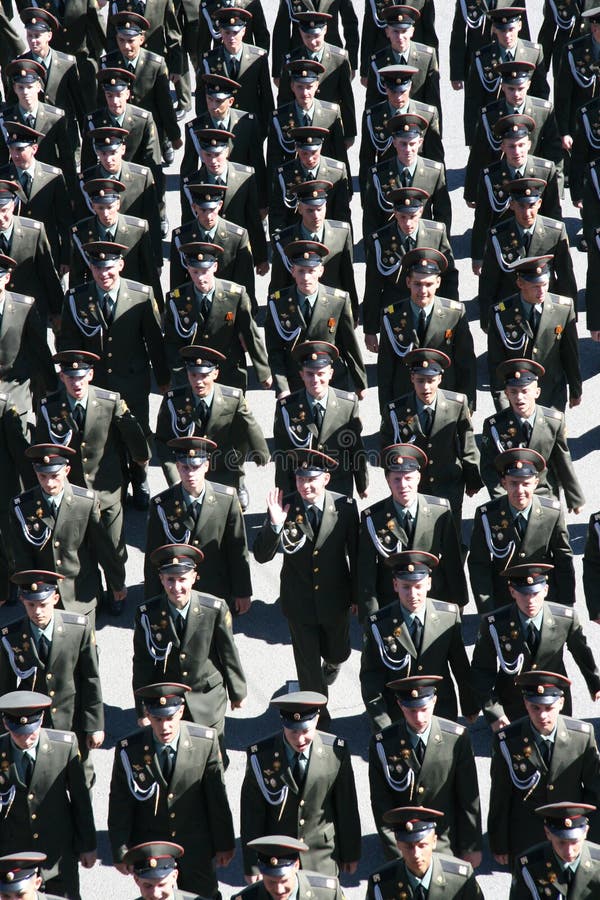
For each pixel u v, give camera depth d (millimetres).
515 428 31453
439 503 28984
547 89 44625
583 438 37969
